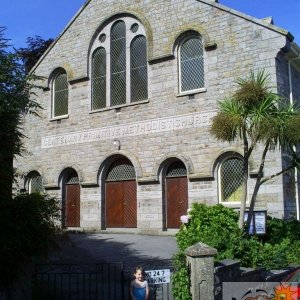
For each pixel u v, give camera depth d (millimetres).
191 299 9430
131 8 23359
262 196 18422
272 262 12078
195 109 20594
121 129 22859
